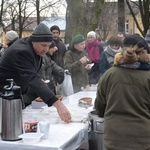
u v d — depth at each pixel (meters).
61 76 4.40
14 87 2.47
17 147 2.38
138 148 2.27
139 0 16.47
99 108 2.56
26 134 2.46
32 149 2.34
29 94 3.67
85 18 10.37
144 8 16.28
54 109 3.45
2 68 2.94
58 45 5.79
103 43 7.02
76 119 2.98
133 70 2.35
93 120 2.73
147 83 2.33
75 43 5.35
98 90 2.49
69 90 4.46
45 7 26.88
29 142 2.39
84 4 10.52
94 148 2.77
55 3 26.50
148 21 16.31
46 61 4.32
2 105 2.45
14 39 5.61
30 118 3.04
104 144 2.38
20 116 2.47
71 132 2.64
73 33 10.20
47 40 2.84
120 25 14.16
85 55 5.48
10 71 2.92
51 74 4.42
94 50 6.68
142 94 2.32
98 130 2.70
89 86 5.23
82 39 5.36
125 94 2.31
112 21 31.17
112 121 2.33
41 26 2.87
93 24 10.69
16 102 2.43
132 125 2.28
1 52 6.40
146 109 2.35
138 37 2.37
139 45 2.33
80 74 5.24
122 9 14.19
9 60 2.88
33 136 2.43
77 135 2.65
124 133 2.28
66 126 2.82
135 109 2.31
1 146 2.42
